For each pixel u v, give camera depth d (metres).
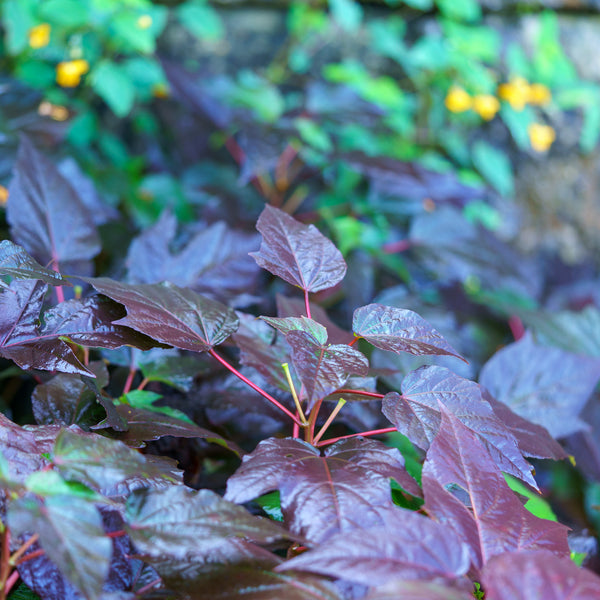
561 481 1.19
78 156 1.28
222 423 0.79
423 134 1.56
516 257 1.33
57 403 0.73
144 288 0.73
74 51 1.27
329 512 0.64
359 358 0.67
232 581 0.63
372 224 1.35
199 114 1.35
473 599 0.62
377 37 1.46
